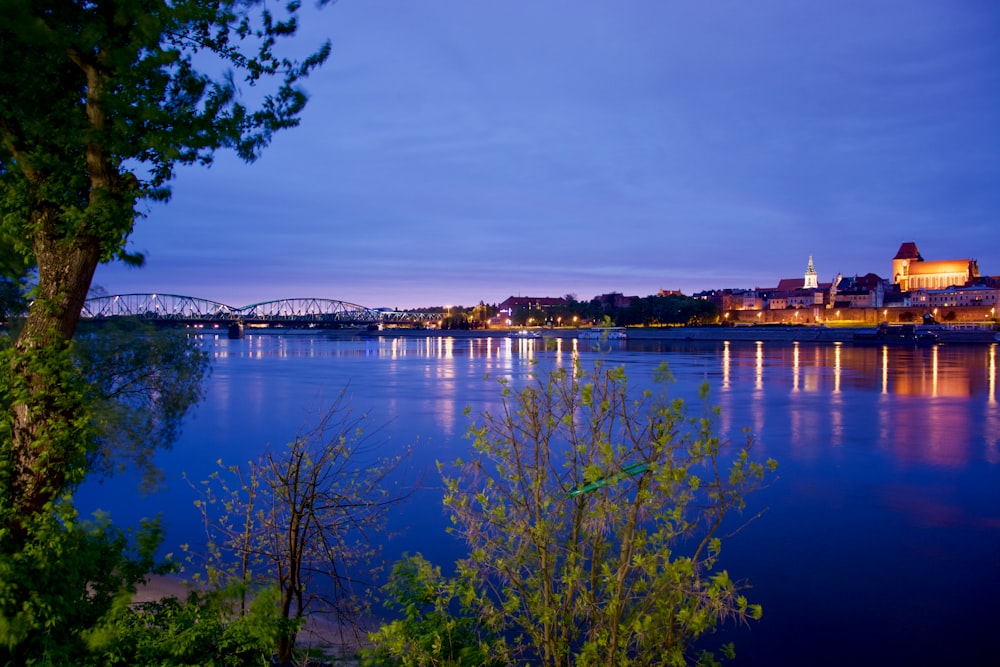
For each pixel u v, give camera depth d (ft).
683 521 18.99
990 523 63.52
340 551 31.27
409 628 21.71
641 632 17.57
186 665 22.45
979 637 40.73
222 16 23.17
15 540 22.63
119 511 66.28
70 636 22.52
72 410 24.30
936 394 176.86
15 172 23.17
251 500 29.27
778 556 54.13
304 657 28.32
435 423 124.36
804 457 96.07
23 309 40.83
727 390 186.19
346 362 324.60
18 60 20.93
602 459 18.35
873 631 41.45
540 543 18.38
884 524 63.26
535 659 23.09
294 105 25.18
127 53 20.99
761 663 37.50
